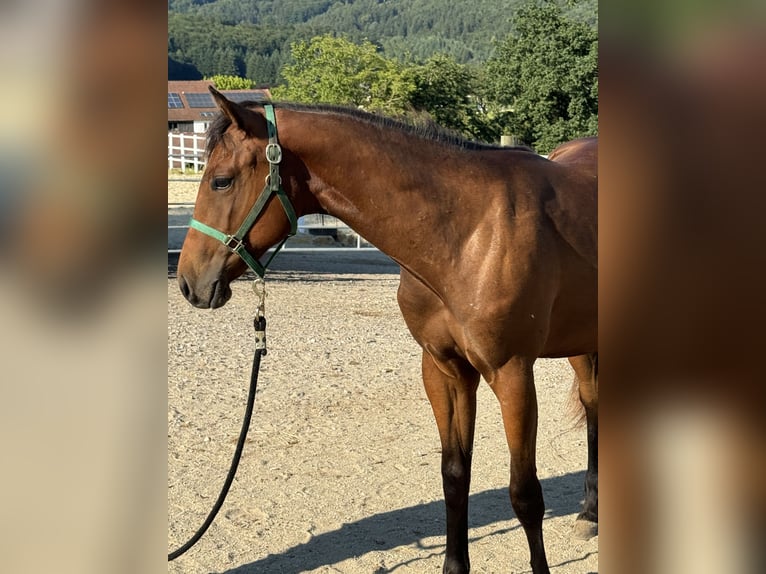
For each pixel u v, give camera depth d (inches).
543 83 983.0
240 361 277.6
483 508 166.4
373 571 138.6
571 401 172.9
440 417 128.2
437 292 117.0
